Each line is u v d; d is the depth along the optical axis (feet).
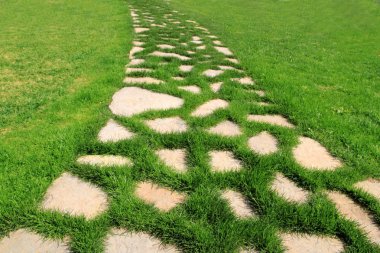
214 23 62.80
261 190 12.43
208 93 22.30
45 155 14.05
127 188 12.28
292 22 73.87
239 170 13.93
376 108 22.52
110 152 14.60
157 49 34.83
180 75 26.73
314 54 41.39
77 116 17.95
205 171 13.55
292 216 11.30
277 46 44.70
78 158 14.23
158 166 13.53
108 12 61.93
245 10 88.48
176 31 47.96
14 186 12.13
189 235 10.32
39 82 23.47
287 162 14.28
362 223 11.49
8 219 10.75
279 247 10.12
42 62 28.71
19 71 26.00
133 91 22.16
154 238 10.39
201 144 15.33
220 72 28.22
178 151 15.16
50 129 16.30
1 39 38.58
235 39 47.26
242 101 21.40
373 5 99.45
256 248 10.20
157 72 26.03
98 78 24.26
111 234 10.41
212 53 35.37
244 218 11.28
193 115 18.99
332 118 19.61
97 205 11.54
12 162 13.62
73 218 10.71
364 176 14.02
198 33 48.32
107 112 18.63
